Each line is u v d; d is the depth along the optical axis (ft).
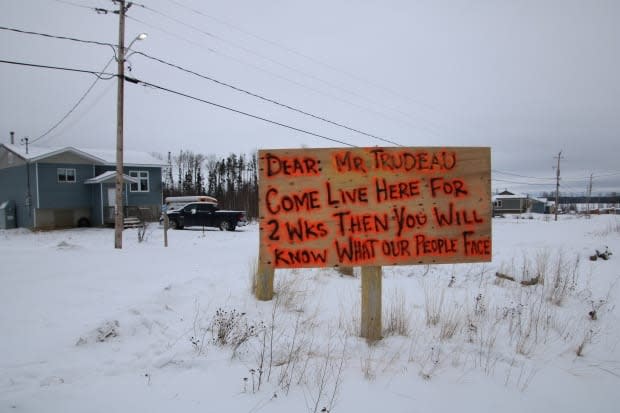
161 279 23.11
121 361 12.33
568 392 12.16
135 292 19.67
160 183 106.22
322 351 13.89
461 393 11.49
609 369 14.19
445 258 15.17
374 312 15.07
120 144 44.68
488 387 11.98
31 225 86.74
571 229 87.66
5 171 96.27
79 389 10.49
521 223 129.90
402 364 13.14
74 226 91.04
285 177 14.69
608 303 23.52
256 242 55.21
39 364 11.78
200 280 22.63
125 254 32.94
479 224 15.39
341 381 11.71
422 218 15.11
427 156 15.20
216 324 15.38
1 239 66.95
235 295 20.01
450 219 15.24
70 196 90.58
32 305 16.94
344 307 19.36
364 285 15.16
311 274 26.23
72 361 12.12
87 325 14.87
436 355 14.02
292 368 12.33
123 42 44.73
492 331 16.89
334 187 14.80
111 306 17.19
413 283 26.21
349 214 14.83
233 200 179.01
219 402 10.19
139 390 10.60
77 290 19.57
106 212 91.61
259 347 13.78
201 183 229.66
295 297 20.22
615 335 18.01
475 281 28.02
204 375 11.61
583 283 29.01
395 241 14.97
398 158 15.07
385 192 14.97
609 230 77.00
